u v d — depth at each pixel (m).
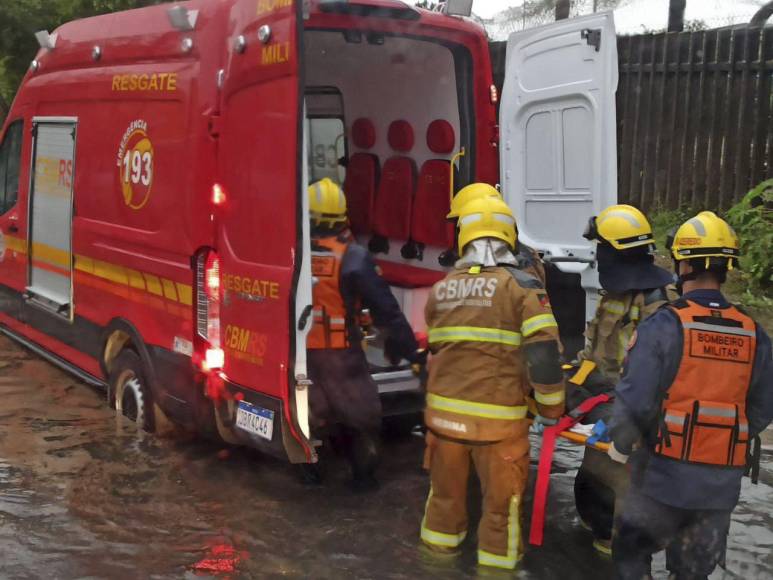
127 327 5.77
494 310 4.04
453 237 6.42
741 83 9.73
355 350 4.89
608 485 4.39
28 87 7.27
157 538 4.44
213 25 4.99
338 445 5.33
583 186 6.03
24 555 4.23
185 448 5.57
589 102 5.91
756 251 9.02
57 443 5.61
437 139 6.43
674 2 10.70
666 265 9.77
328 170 7.16
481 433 4.07
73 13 13.37
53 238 6.80
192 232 5.06
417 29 5.75
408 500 4.96
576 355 6.14
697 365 3.46
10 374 7.04
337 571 4.16
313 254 4.81
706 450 3.46
